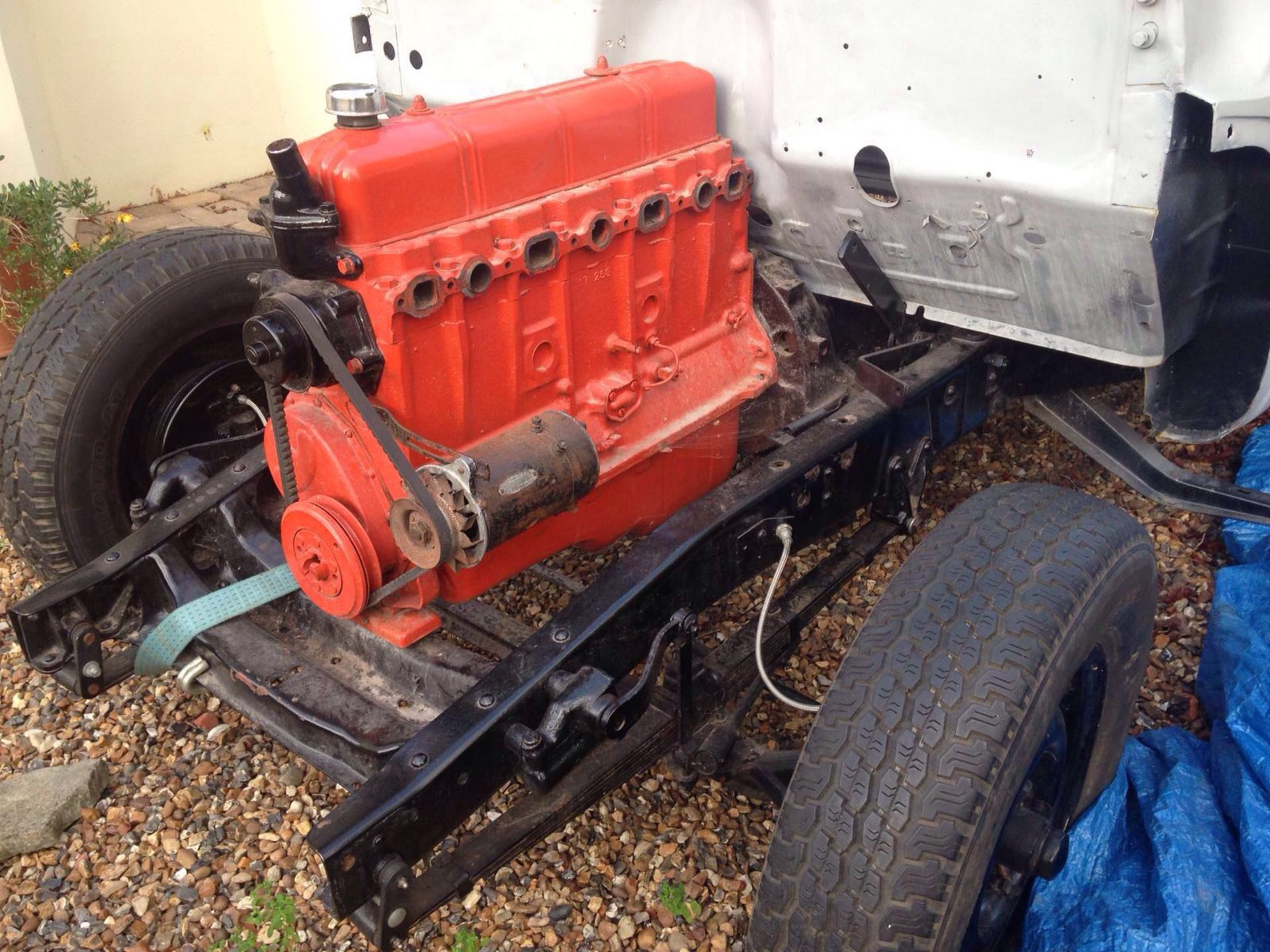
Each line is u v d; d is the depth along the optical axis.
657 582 2.26
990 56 2.12
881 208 2.50
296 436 2.24
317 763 2.31
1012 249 2.35
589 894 2.54
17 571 3.72
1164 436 2.64
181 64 6.47
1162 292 2.22
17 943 2.51
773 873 1.90
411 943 2.46
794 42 2.41
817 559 3.46
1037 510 2.17
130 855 2.70
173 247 3.05
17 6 5.62
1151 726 2.92
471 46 3.03
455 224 2.11
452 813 2.00
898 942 1.79
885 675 1.91
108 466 3.02
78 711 3.13
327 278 2.02
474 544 2.06
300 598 2.59
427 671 2.34
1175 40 1.86
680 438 2.60
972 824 1.79
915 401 2.82
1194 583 3.38
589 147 2.31
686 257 2.56
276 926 2.51
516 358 2.25
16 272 4.85
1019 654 1.89
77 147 6.19
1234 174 2.23
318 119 6.77
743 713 2.52
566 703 2.05
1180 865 2.26
